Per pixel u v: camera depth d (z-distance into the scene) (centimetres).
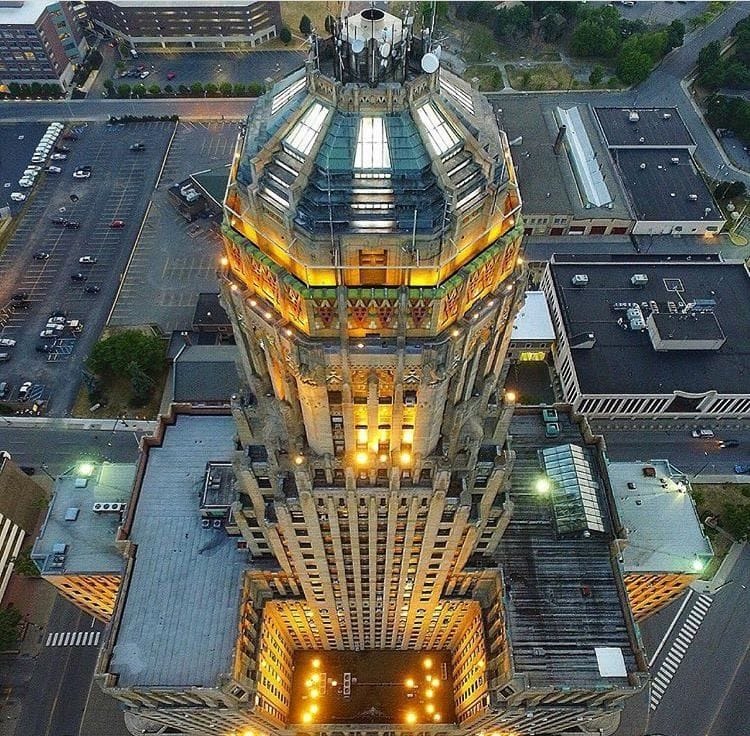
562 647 7856
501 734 10638
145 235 19412
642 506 10044
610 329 15200
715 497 13875
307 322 4309
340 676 11212
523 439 9606
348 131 3941
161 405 15638
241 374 6059
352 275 4112
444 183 3856
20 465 14550
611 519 8756
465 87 4641
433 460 5703
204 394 14175
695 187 19312
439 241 3916
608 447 14712
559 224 18888
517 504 8900
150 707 7919
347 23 3906
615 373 14500
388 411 5109
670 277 16200
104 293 18000
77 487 10131
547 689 7431
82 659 11862
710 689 11600
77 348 16788
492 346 5175
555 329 15812
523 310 15962
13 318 17450
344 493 5909
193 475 9338
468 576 8375
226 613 8019
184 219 19875
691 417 14988
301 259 4078
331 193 3916
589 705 8306
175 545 8606
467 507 6206
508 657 7612
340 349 4403
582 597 8194
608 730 11019
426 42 4103
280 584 8525
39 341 16938
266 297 4616
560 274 16312
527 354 15962
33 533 13150
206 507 8575
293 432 5575
